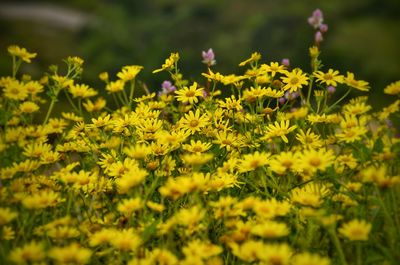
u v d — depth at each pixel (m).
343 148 1.07
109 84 1.22
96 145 1.12
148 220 0.96
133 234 0.93
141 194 0.99
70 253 0.91
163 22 23.23
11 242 1.00
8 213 0.95
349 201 1.00
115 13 24.52
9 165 1.09
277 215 0.96
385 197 0.99
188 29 21.61
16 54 1.14
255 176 1.09
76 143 1.12
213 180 1.01
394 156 0.99
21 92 1.12
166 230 0.94
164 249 0.93
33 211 0.99
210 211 0.99
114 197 1.10
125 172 1.01
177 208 1.03
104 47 19.69
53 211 1.03
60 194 1.05
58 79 1.17
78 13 28.39
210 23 22.77
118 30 21.72
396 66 12.35
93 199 1.04
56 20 26.86
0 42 22.20
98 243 0.94
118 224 1.00
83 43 22.11
